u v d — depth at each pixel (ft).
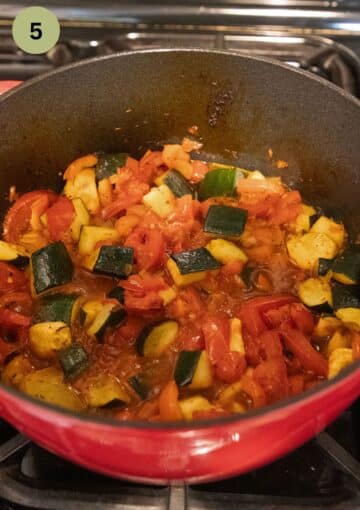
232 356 0.98
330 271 1.12
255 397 0.94
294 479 0.92
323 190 1.26
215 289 1.12
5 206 1.21
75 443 0.72
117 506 0.88
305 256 1.15
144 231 1.16
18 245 1.16
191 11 1.47
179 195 1.26
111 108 1.24
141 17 1.46
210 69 1.20
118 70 1.18
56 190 1.29
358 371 0.72
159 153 1.31
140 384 0.98
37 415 0.70
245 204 1.24
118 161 1.27
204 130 1.30
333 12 1.47
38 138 1.20
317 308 1.09
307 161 1.25
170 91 1.24
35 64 1.39
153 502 0.88
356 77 1.37
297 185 1.30
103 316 1.03
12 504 0.88
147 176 1.28
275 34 1.44
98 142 1.29
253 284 1.13
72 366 0.99
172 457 0.72
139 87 1.22
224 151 1.33
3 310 1.06
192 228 1.20
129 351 1.03
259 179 1.26
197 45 1.42
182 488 0.88
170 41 1.42
